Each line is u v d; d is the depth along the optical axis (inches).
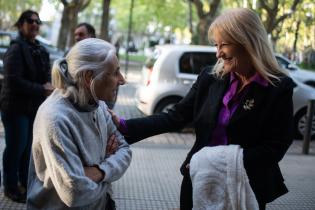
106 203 90.2
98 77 80.7
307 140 312.5
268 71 92.4
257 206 90.9
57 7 1107.9
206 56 379.6
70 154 77.8
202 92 100.0
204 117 97.3
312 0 823.1
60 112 78.8
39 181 84.0
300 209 200.4
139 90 392.8
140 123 102.3
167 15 1288.1
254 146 93.6
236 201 89.7
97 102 83.3
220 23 91.5
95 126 83.9
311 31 866.8
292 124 94.3
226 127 94.0
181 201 101.6
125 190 211.2
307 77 420.2
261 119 92.0
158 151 294.5
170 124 104.0
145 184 221.8
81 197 78.2
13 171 180.5
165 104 375.6
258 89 92.2
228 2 923.4
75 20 826.8
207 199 91.3
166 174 241.1
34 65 172.6
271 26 713.0
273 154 91.8
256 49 90.4
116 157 87.9
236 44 90.5
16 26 176.9
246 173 90.7
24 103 172.4
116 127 98.0
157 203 196.7
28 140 181.8
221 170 90.6
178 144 323.9
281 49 1037.8
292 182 241.0
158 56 383.9
